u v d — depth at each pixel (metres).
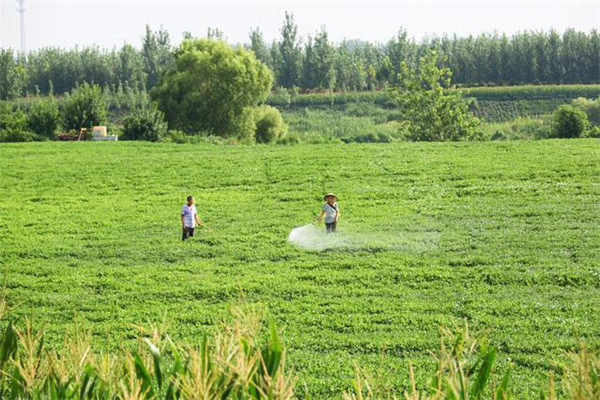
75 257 49.78
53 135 159.62
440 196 63.88
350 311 36.16
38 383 10.97
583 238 48.72
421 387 25.33
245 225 57.09
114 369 10.84
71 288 42.03
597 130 138.88
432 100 144.50
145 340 10.83
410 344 30.83
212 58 156.62
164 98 157.62
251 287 40.88
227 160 87.38
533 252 46.12
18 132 148.62
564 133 137.00
